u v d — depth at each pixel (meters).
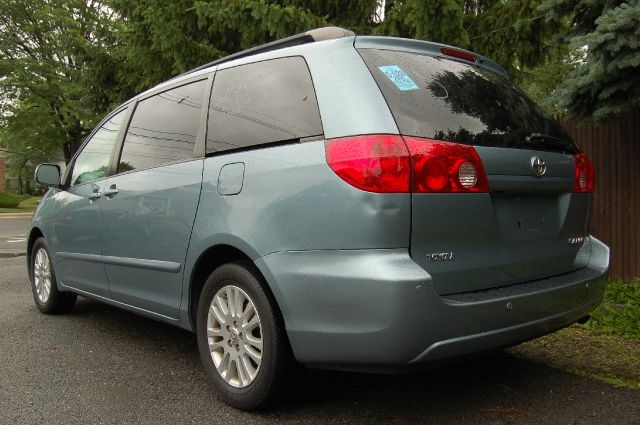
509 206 2.71
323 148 2.54
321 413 2.88
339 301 2.39
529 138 2.87
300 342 2.56
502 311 2.51
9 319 5.05
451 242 2.47
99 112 13.21
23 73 26.89
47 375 3.53
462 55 3.14
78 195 4.52
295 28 7.32
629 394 3.10
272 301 2.74
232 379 2.99
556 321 2.79
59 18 26.23
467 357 2.50
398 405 2.97
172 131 3.62
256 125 2.97
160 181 3.50
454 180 2.45
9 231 17.33
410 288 2.26
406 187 2.35
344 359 2.43
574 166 3.09
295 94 2.82
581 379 3.34
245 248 2.77
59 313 5.21
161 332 4.55
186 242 3.20
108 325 4.79
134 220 3.70
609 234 5.62
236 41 8.80
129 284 3.84
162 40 8.18
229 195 2.93
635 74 4.36
